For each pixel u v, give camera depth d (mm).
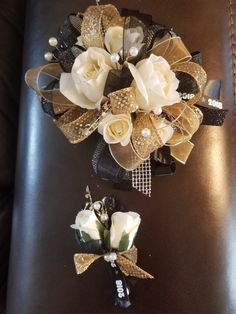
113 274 668
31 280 716
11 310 729
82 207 708
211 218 698
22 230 739
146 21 656
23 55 815
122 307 685
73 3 770
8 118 827
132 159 629
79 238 653
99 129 622
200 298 682
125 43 621
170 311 680
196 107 671
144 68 581
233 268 691
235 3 767
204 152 714
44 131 744
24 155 761
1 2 864
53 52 694
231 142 729
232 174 719
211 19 753
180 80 639
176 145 669
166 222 697
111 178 659
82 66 592
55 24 771
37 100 762
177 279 686
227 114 734
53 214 718
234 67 751
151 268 689
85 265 643
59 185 722
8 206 810
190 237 693
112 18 651
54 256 712
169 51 635
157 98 589
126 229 628
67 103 650
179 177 706
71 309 697
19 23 869
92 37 634
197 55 677
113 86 597
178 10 750
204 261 688
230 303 682
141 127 622
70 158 725
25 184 748
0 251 795
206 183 706
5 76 833
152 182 703
